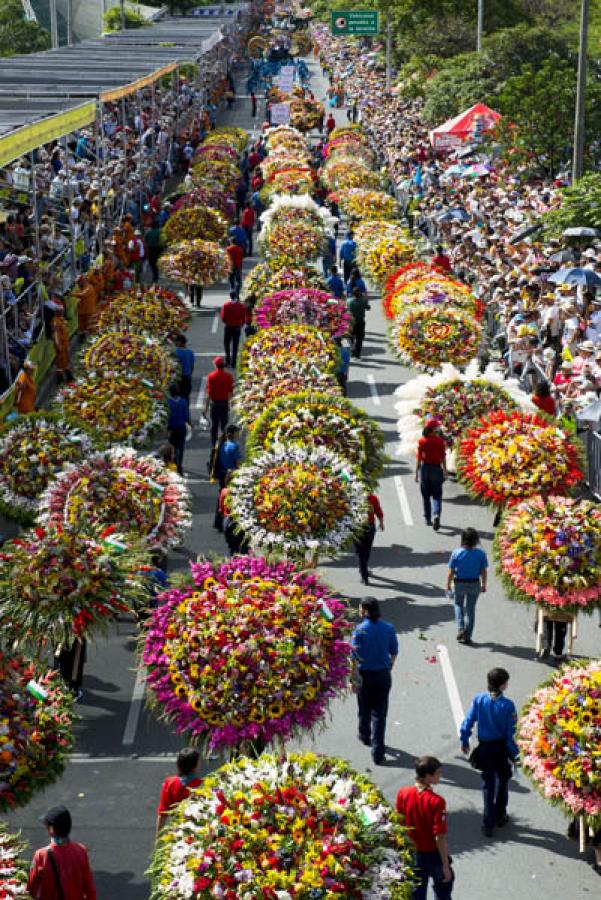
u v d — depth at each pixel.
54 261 29.36
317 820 9.84
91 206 35.03
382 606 17.61
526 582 15.79
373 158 55.62
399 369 29.02
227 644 12.19
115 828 12.78
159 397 21.27
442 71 56.66
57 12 81.12
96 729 14.66
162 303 26.64
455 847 12.49
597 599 15.64
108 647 16.58
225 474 20.05
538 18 68.00
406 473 22.78
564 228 30.91
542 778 12.07
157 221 37.00
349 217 42.53
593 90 42.28
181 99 61.19
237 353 28.55
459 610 16.45
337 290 29.88
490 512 20.81
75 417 20.50
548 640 16.27
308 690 12.23
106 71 42.56
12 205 30.95
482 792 13.40
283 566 13.37
